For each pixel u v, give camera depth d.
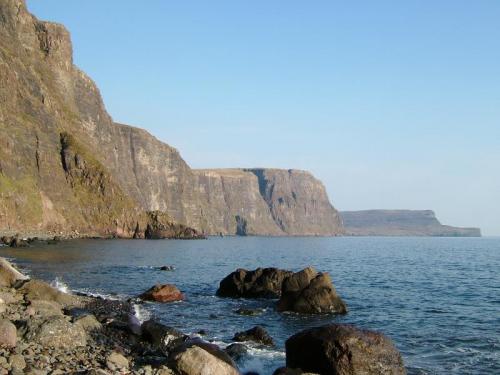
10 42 164.88
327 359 17.11
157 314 31.28
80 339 18.02
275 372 17.00
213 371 15.21
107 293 39.03
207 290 45.59
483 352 23.23
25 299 26.70
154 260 80.69
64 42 199.00
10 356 14.20
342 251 143.00
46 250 86.56
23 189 130.88
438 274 66.31
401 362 17.58
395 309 36.03
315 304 33.38
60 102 180.88
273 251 137.25
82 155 165.25
